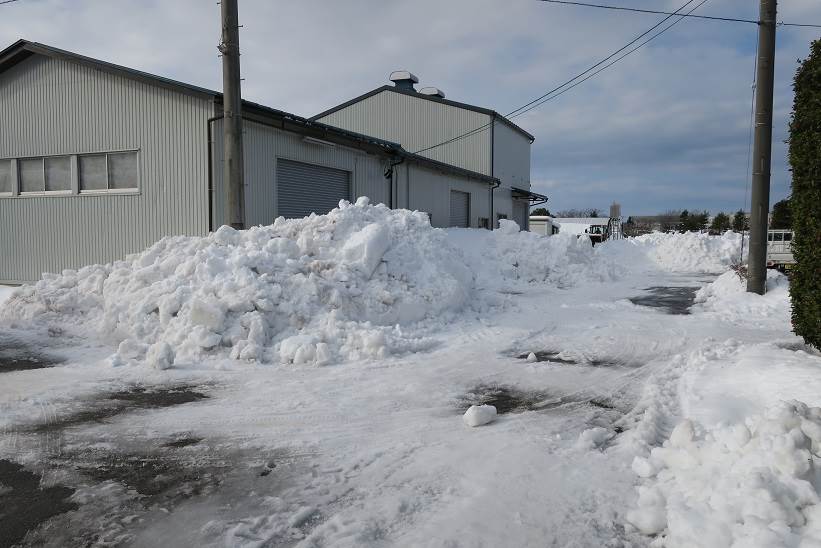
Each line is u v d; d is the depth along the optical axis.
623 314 10.74
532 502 3.34
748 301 11.63
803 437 3.14
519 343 8.08
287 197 15.80
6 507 3.35
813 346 6.31
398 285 9.23
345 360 7.00
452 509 3.27
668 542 2.81
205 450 4.20
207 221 13.51
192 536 3.02
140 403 5.35
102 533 3.06
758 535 2.52
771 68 12.09
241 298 7.62
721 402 4.68
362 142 18.47
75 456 4.11
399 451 4.15
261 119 14.28
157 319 7.77
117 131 14.41
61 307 8.99
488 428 4.64
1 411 5.12
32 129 15.46
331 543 2.93
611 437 4.40
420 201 23.78
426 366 6.76
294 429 4.63
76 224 15.08
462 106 30.61
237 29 11.20
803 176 5.93
